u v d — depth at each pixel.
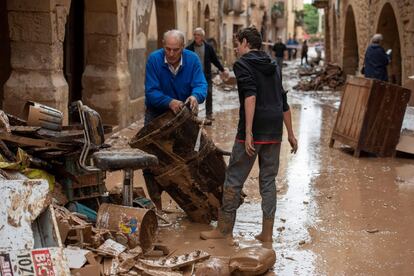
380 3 17.38
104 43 11.16
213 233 5.79
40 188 4.07
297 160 9.48
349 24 24.23
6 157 5.24
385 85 9.57
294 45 56.78
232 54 37.91
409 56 14.03
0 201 3.94
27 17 8.72
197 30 12.55
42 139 5.36
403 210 6.86
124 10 11.58
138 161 5.33
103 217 5.23
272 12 55.78
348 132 10.05
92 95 11.30
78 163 5.55
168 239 5.78
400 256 5.46
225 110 15.79
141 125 12.26
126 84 11.73
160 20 17.02
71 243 4.73
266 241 5.75
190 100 5.82
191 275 4.81
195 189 6.02
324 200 7.22
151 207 6.02
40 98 8.76
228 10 36.56
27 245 3.85
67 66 12.62
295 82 27.69
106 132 6.35
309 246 5.67
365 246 5.70
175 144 5.79
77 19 12.88
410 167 9.09
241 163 5.66
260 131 5.57
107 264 4.68
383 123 9.68
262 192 5.75
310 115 15.14
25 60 8.80
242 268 4.80
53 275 3.72
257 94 5.54
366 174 8.59
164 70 6.07
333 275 5.00
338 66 24.25
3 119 5.33
